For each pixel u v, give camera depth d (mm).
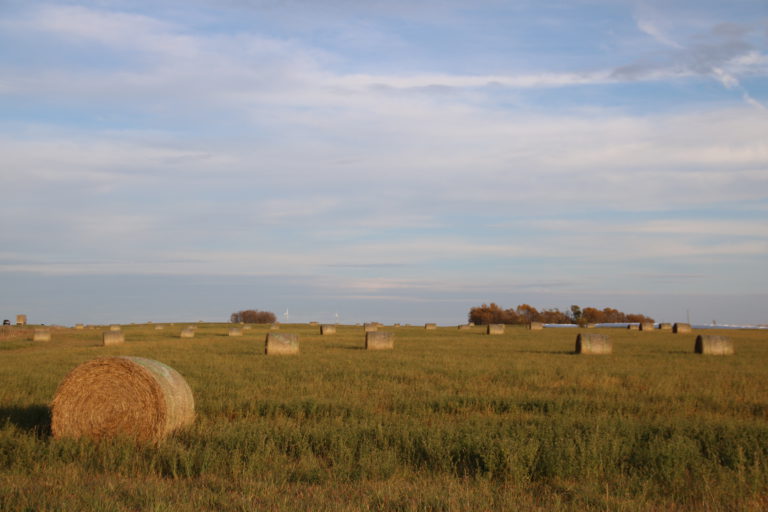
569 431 10609
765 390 16984
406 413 13016
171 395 11523
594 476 8883
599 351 30781
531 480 9000
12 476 8688
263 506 7402
